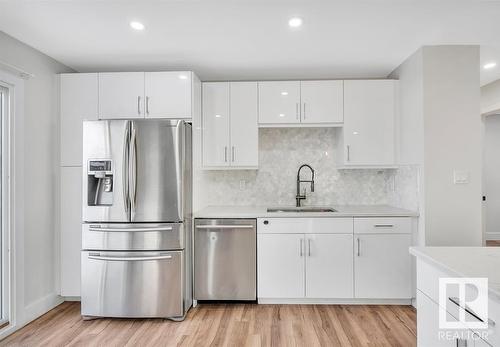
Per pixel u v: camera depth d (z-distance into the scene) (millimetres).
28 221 2832
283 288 3109
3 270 2629
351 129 3396
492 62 3221
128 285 2811
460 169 2854
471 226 2852
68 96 3166
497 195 5801
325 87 3412
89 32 2578
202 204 3533
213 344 2412
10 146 2639
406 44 2826
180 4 2170
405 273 3061
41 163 2986
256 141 3426
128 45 2828
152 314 2807
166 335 2562
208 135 3430
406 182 3227
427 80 2855
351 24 2453
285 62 3248
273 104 3426
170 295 2816
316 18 2361
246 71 3500
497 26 2484
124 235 2816
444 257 1511
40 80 2973
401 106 3318
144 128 2818
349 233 3086
